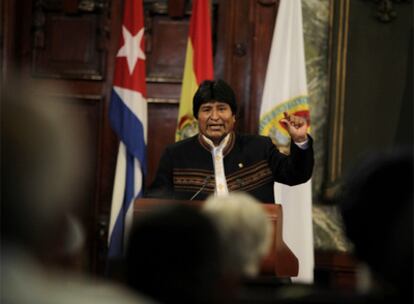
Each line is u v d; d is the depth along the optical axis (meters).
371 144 9.03
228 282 2.31
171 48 9.45
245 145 6.43
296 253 8.34
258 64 9.15
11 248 1.62
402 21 9.05
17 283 1.60
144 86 8.60
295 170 6.11
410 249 2.18
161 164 6.48
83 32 9.45
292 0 8.62
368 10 9.05
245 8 9.26
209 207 2.81
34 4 9.42
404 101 9.05
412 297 2.18
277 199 8.34
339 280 8.82
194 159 6.39
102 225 9.32
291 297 2.66
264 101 8.52
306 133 6.03
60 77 9.34
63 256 1.95
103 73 9.44
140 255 2.13
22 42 9.39
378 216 2.25
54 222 1.66
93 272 9.27
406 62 9.05
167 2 9.42
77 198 1.89
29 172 1.62
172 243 2.12
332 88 8.95
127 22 8.64
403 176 2.25
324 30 9.00
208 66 8.46
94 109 9.44
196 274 2.12
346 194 2.33
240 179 6.31
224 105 6.40
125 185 8.51
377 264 2.25
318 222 8.89
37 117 1.64
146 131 8.65
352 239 2.31
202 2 8.54
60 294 1.65
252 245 2.63
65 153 1.66
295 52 8.57
